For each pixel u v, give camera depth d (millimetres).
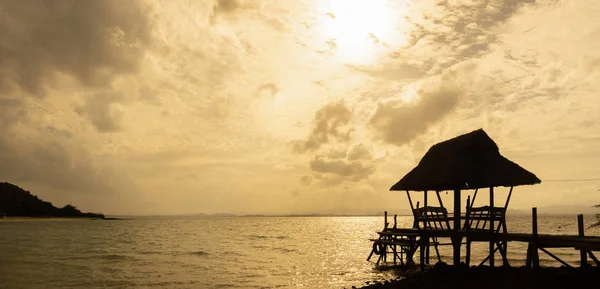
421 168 25297
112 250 52906
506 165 23250
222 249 55688
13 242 65875
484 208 22734
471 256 40469
